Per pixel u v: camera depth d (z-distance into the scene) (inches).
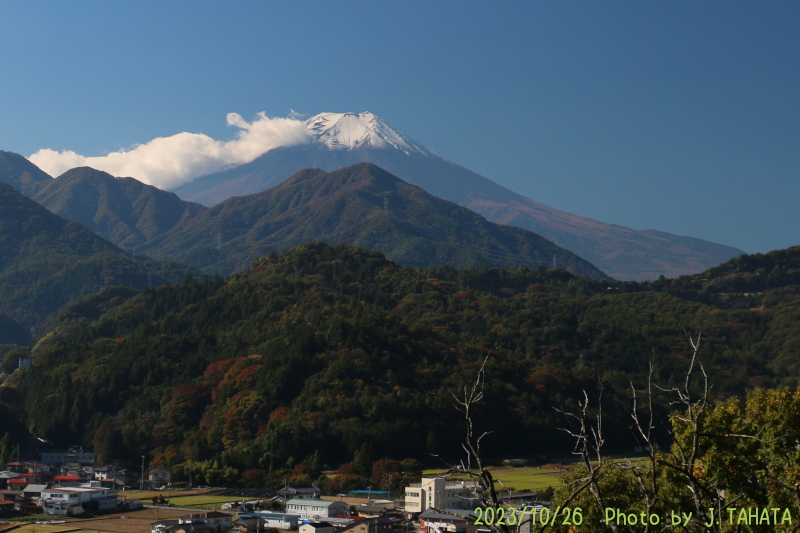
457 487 4126.5
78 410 7623.0
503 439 7062.0
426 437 6560.0
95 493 4845.0
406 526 3804.1
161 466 6599.4
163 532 3991.1
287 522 4239.7
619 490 1293.1
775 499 1202.6
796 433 1296.8
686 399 621.0
